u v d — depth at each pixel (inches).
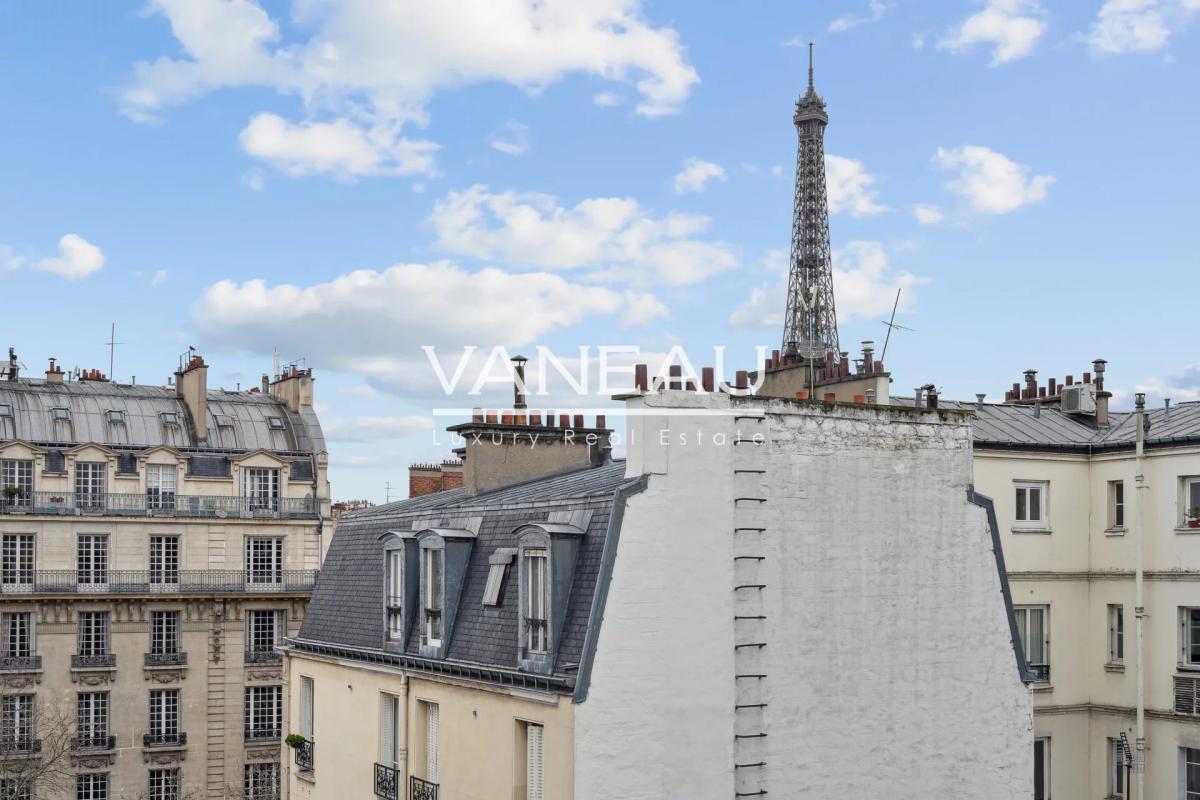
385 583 1435.8
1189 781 1612.9
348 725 1518.2
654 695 1128.8
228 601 3341.5
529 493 1393.9
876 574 1250.0
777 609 1197.1
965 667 1284.4
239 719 3329.2
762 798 1169.4
